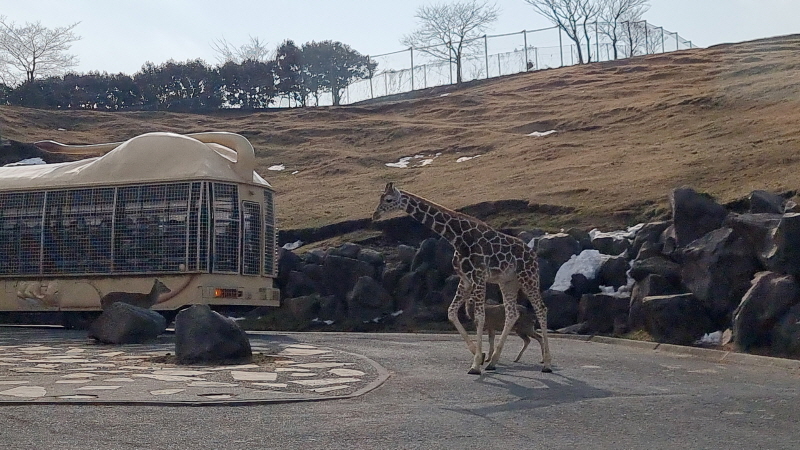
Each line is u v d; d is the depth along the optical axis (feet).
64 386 39.19
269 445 27.86
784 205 70.33
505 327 48.26
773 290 55.88
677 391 40.32
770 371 48.26
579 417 33.35
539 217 92.27
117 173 68.74
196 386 39.73
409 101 209.15
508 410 34.83
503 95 202.39
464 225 47.85
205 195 66.28
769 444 28.60
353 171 145.79
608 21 254.88
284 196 128.77
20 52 241.55
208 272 65.82
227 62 244.42
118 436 28.78
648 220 84.69
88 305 68.49
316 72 244.01
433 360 51.85
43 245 70.08
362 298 80.23
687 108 145.79
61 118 196.95
